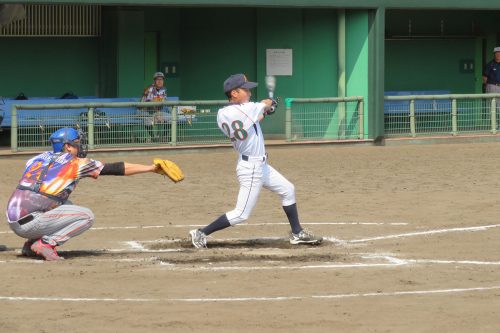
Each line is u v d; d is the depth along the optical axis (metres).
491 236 31.02
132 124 55.03
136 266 26.22
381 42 60.41
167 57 65.31
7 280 24.31
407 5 61.09
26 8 60.81
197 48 65.12
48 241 26.98
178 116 56.34
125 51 61.38
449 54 72.88
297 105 59.59
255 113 28.72
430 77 72.38
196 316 20.58
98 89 63.56
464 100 63.25
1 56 61.00
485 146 59.72
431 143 61.41
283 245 29.72
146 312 20.95
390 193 40.88
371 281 24.25
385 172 47.56
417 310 21.09
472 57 73.69
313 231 32.28
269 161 52.16
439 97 61.78
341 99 60.03
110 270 25.62
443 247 29.20
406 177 45.78
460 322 20.05
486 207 37.03
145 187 42.91
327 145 59.38
